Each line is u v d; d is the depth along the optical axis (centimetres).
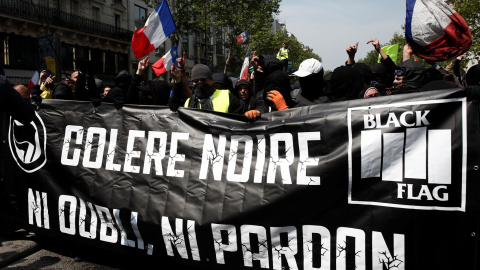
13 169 418
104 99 484
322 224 292
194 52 4459
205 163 338
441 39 422
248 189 317
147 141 364
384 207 274
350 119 291
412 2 434
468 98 260
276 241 306
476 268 253
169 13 471
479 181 254
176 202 341
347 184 287
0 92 321
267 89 383
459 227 256
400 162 273
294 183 302
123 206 361
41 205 402
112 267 371
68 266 372
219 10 2880
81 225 381
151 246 350
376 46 493
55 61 736
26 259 386
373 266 276
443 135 264
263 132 320
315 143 300
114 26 3073
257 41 3362
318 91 371
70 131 398
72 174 389
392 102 281
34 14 2294
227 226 320
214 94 417
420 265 264
